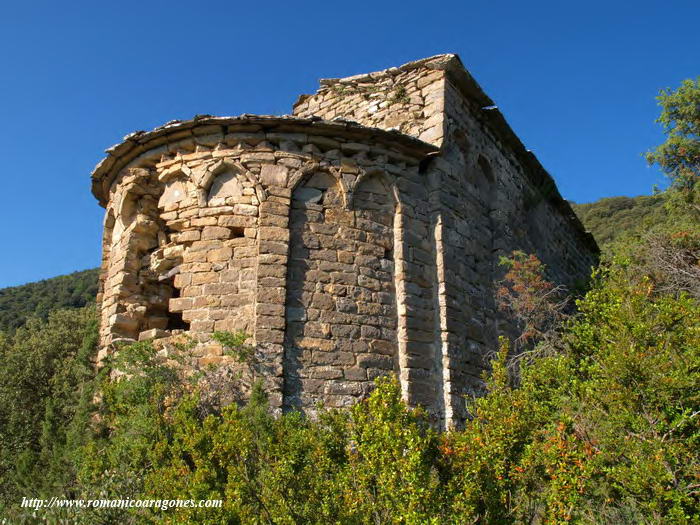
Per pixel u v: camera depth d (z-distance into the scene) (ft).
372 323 36.40
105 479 25.68
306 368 33.81
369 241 37.83
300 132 37.45
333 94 48.88
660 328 22.09
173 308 35.63
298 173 36.83
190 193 37.58
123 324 38.60
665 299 22.79
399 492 17.06
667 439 19.47
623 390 20.33
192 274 35.88
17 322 128.06
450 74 43.80
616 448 19.93
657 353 20.75
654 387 19.88
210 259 35.78
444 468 17.94
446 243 40.16
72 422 37.50
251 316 33.99
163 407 31.09
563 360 25.99
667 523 17.79
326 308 35.32
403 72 45.29
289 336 34.09
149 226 40.01
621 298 23.65
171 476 21.89
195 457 21.15
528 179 56.13
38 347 66.59
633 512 19.63
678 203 58.70
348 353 35.04
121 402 31.42
